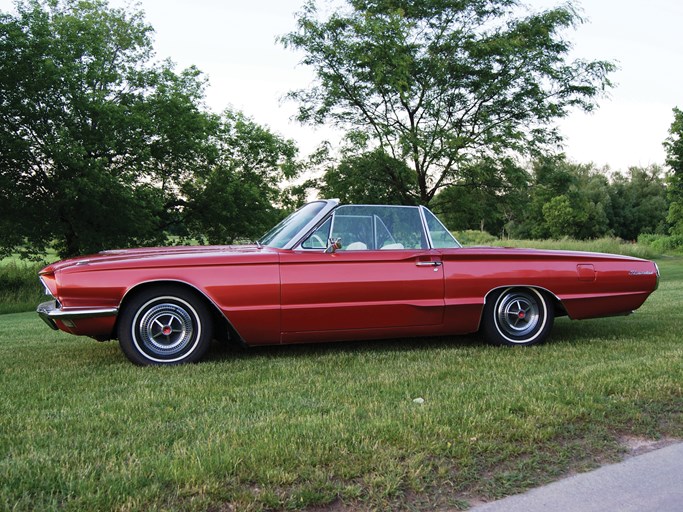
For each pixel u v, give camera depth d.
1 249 22.33
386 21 17.11
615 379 3.88
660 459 2.76
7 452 2.72
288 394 3.69
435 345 5.57
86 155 19.94
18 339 7.10
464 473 2.54
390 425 2.97
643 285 5.66
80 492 2.27
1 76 18.94
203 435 2.91
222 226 27.27
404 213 5.28
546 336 5.50
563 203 69.31
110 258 4.69
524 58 17.17
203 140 25.94
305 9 17.89
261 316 4.78
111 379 4.20
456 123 18.28
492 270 5.30
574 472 2.62
